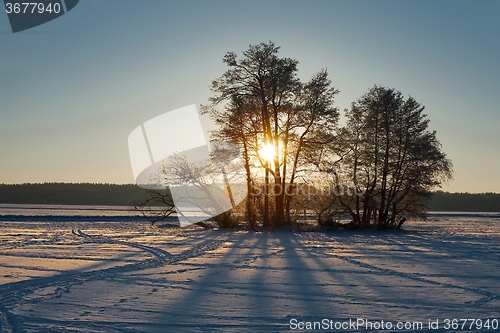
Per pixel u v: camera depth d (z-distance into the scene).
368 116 43.81
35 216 58.31
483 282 15.59
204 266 18.73
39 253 22.70
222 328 10.18
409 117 43.38
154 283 15.05
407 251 25.06
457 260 21.27
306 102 40.25
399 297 13.17
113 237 32.50
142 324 10.45
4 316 11.02
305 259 21.14
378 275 16.80
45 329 10.02
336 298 12.98
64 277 16.03
